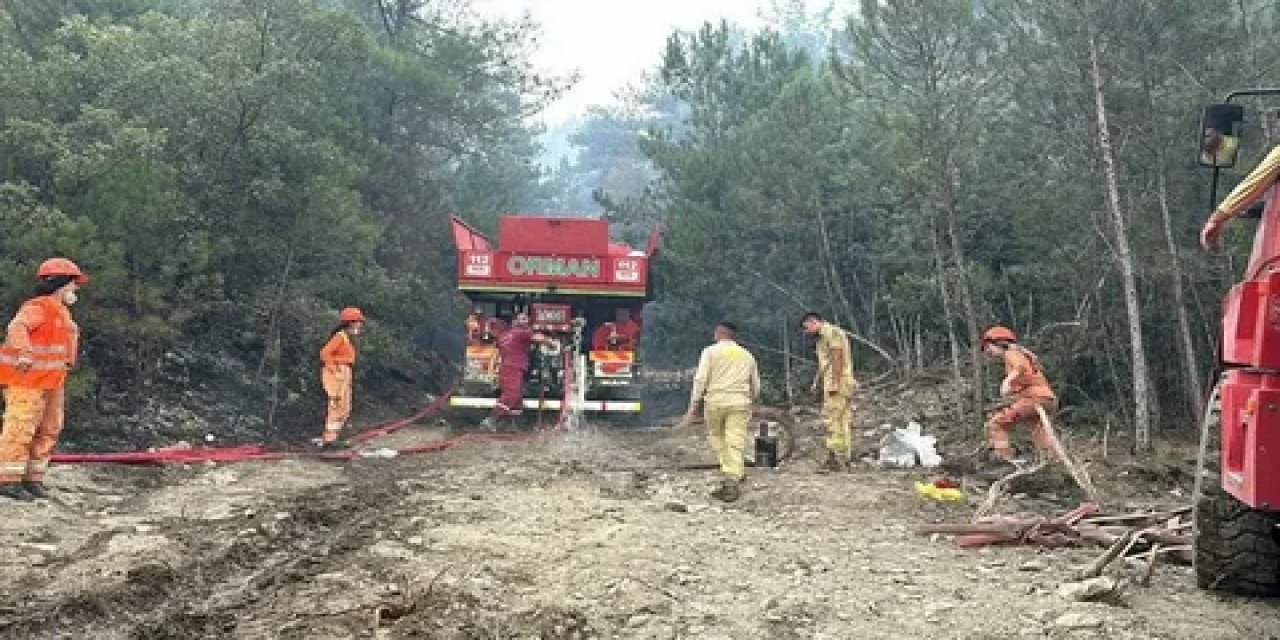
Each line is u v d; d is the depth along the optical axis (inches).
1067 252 585.3
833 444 470.3
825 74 833.5
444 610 234.5
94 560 272.1
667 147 919.0
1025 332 669.9
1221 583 269.7
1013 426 443.2
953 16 552.7
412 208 920.3
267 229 647.1
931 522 357.1
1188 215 553.9
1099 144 552.4
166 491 387.5
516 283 684.1
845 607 245.4
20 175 527.5
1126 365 598.5
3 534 291.6
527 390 673.0
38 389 340.5
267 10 637.3
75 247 473.1
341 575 265.0
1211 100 521.0
